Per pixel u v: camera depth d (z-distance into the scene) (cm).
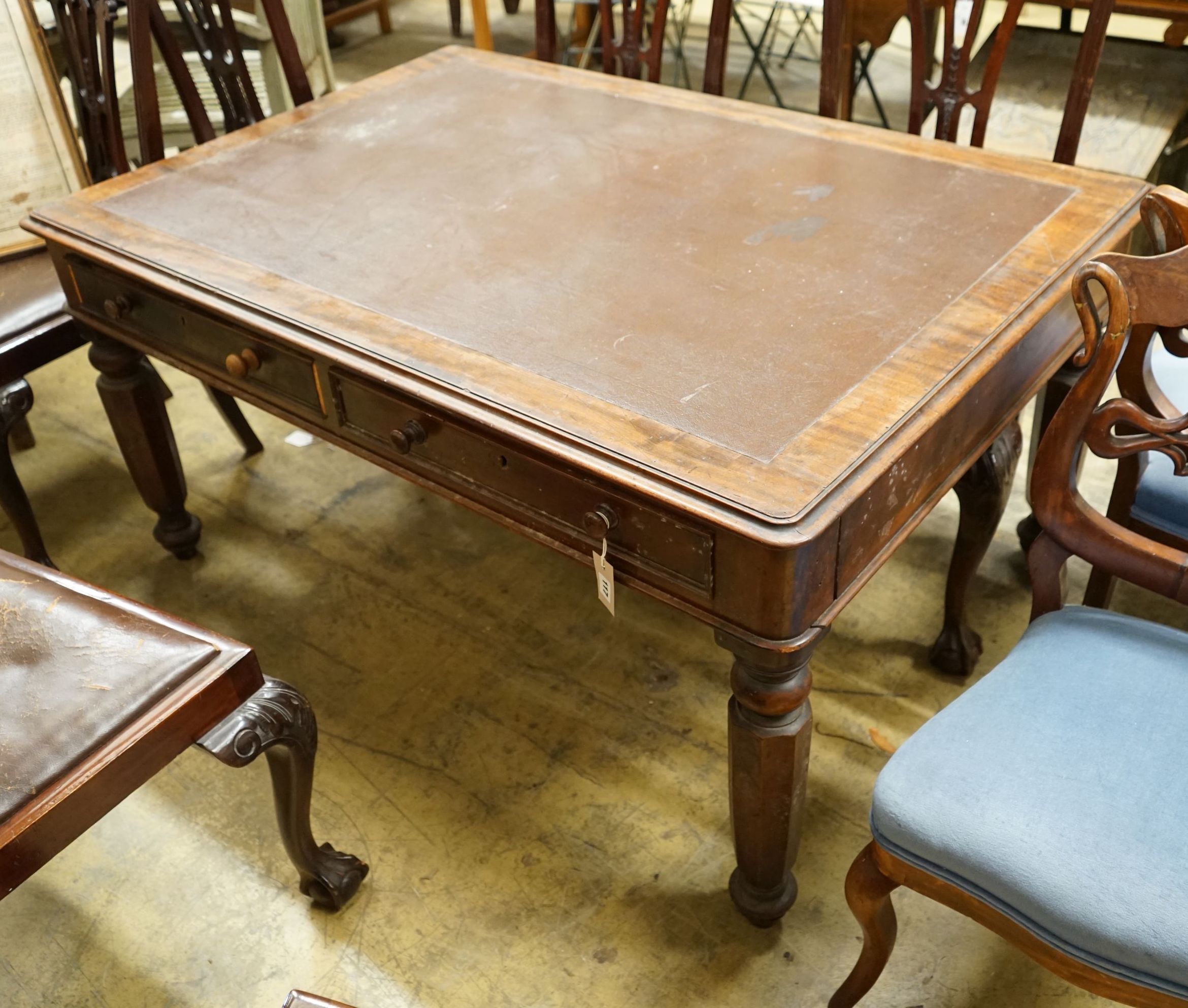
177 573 218
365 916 158
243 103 207
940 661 185
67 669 125
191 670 124
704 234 150
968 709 121
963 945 149
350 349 135
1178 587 124
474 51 217
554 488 124
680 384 123
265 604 210
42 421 263
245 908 160
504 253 150
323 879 154
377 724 186
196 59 292
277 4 199
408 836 168
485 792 173
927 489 126
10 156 242
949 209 151
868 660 189
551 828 167
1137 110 239
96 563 222
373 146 183
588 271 144
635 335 131
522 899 158
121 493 240
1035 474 127
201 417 260
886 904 124
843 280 138
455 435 131
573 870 162
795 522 105
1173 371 156
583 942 152
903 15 245
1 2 229
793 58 399
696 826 166
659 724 182
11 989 152
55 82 243
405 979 150
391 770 178
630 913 156
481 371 128
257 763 182
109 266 159
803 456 111
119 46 285
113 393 192
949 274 137
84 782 114
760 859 141
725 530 108
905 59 396
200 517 231
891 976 146
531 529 132
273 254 154
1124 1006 141
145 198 172
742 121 181
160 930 158
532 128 185
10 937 158
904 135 172
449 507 230
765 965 148
